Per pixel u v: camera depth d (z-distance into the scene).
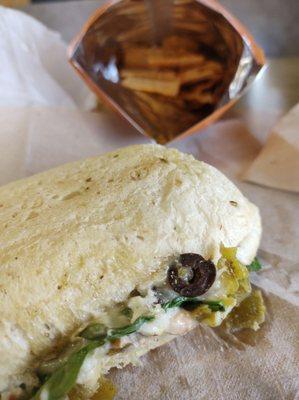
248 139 0.24
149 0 0.22
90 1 0.29
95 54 0.23
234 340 0.16
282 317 0.17
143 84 0.24
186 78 0.24
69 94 0.27
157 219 0.15
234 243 0.15
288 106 0.25
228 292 0.15
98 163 0.17
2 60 0.25
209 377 0.16
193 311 0.15
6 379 0.13
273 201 0.21
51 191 0.16
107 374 0.16
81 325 0.14
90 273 0.14
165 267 0.14
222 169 0.23
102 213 0.15
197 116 0.24
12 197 0.16
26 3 0.30
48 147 0.24
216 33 0.23
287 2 0.28
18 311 0.13
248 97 0.26
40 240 0.14
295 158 0.22
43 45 0.26
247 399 0.15
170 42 0.24
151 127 0.23
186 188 0.15
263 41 0.28
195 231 0.15
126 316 0.14
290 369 0.15
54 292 0.14
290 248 0.19
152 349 0.16
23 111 0.25
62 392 0.13
